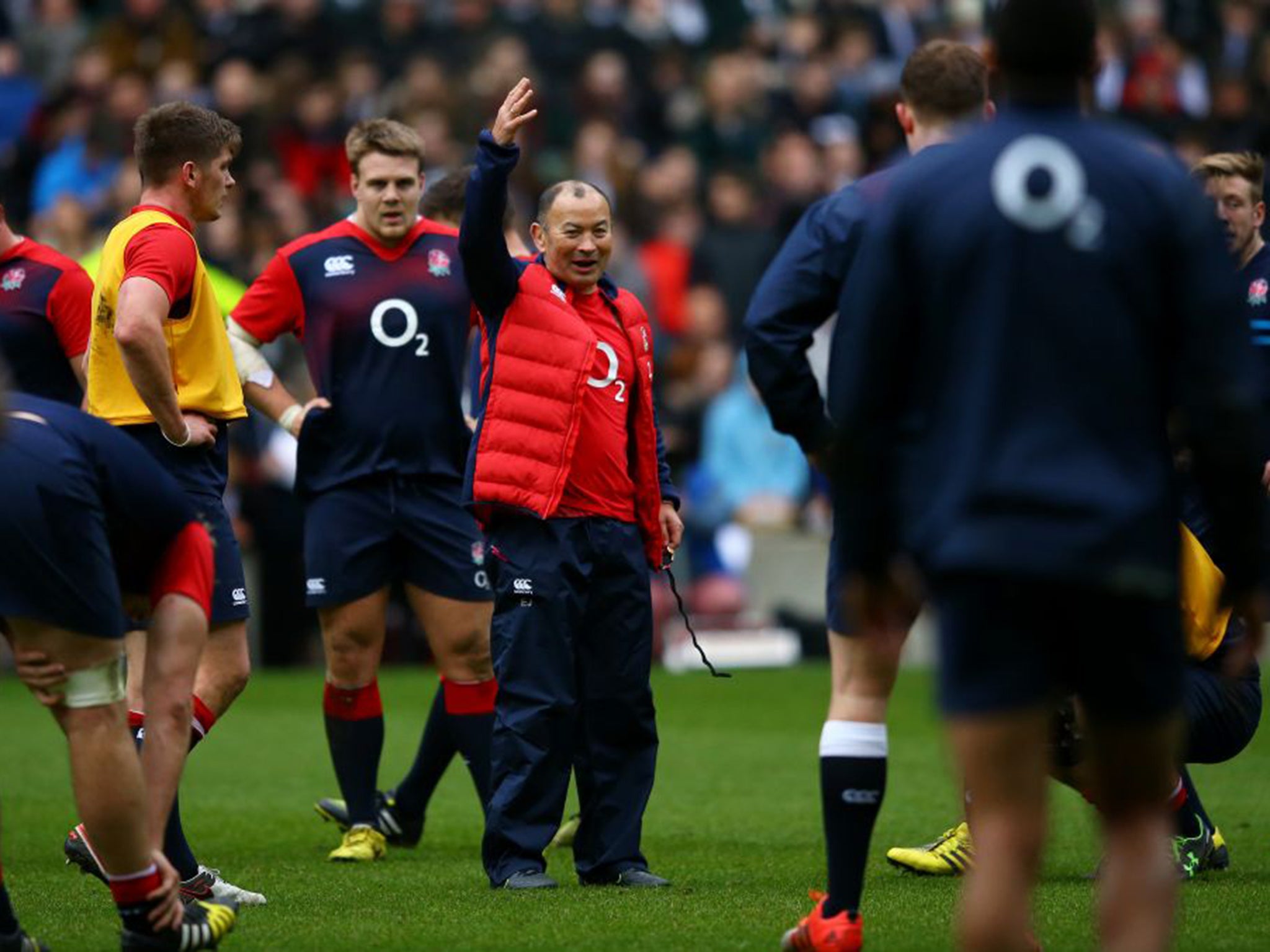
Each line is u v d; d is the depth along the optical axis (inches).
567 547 835.4
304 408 992.2
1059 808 1104.8
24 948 655.8
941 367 512.1
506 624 841.5
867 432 529.3
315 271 986.7
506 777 837.8
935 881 842.8
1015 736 504.1
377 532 978.7
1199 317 501.0
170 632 625.9
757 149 2534.5
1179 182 510.9
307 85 2215.8
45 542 579.5
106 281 821.9
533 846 835.4
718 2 2839.6
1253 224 920.9
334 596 975.6
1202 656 826.2
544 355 836.6
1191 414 503.2
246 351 993.5
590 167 2304.4
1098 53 526.6
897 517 538.3
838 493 538.3
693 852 961.5
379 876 881.5
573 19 2519.7
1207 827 868.6
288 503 1845.5
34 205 2268.7
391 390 978.1
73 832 828.6
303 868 912.9
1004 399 501.0
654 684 1802.4
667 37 2689.5
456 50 2389.3
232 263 1894.7
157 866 618.2
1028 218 504.1
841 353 639.1
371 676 983.0
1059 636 509.4
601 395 847.7
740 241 2298.2
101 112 2247.8
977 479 498.9
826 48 2657.5
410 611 1942.7
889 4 2716.5
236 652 839.1
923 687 1772.9
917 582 559.8
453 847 1007.6
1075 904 771.4
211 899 767.1
